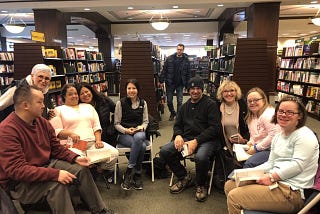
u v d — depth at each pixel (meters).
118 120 3.27
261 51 5.45
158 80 6.75
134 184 2.98
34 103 1.77
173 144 2.90
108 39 11.26
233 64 5.77
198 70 12.66
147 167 3.38
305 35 15.17
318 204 1.53
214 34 13.02
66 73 6.71
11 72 8.32
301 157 1.68
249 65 5.50
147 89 5.42
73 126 2.74
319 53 6.66
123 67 5.36
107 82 11.37
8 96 2.67
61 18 7.55
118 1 6.68
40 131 1.94
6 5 6.88
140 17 10.15
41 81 2.73
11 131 1.71
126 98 3.30
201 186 2.77
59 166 1.98
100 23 10.13
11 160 1.66
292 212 1.69
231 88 2.88
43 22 7.24
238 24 10.36
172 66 6.24
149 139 3.31
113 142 3.25
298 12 9.30
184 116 3.08
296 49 8.05
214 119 2.88
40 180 1.70
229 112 2.95
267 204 1.70
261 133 2.50
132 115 3.26
